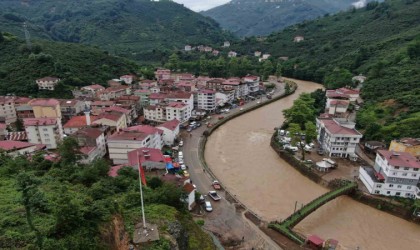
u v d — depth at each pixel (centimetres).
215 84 17138
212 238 5809
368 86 14738
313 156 9519
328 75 19762
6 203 3962
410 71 13988
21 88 13612
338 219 6931
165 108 12225
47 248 2998
